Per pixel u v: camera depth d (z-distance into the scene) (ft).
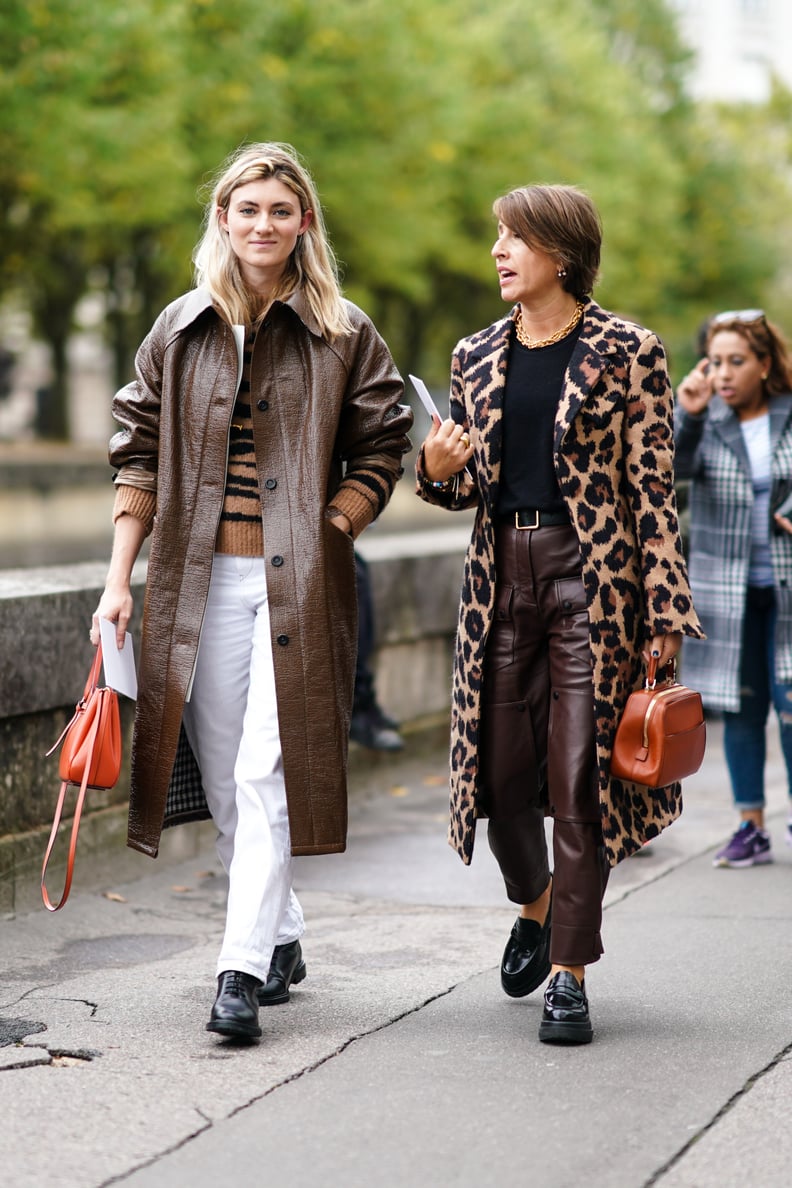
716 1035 16.28
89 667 22.61
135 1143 13.33
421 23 116.16
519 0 148.36
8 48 77.36
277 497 16.10
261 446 16.16
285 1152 13.15
